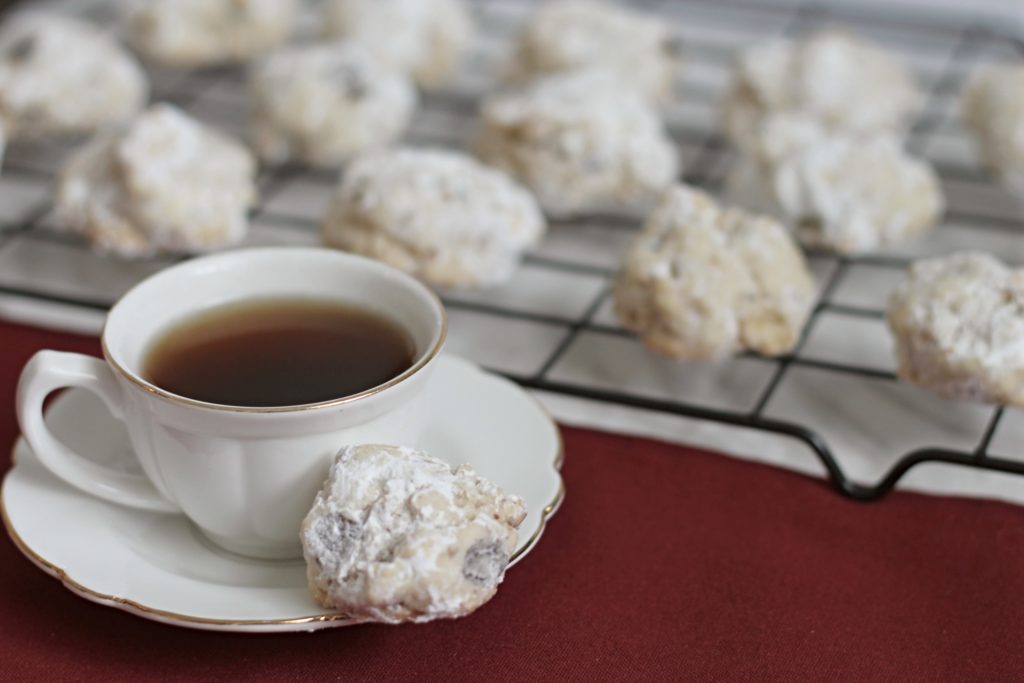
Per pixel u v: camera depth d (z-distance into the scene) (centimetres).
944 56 109
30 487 61
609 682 58
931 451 65
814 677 59
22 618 60
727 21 115
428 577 55
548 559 62
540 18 93
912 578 62
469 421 64
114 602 57
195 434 58
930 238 82
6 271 78
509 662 59
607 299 78
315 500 58
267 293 63
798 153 80
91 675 58
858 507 65
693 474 66
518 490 61
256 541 60
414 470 57
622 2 119
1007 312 67
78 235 81
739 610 61
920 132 94
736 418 67
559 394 70
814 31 111
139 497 61
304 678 58
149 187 76
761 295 70
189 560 60
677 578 62
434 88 96
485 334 75
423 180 75
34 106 85
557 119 81
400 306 62
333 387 60
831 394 72
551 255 81
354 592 56
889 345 75
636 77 91
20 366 70
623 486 65
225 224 77
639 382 73
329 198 85
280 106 86
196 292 63
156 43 93
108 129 87
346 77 86
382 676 58
